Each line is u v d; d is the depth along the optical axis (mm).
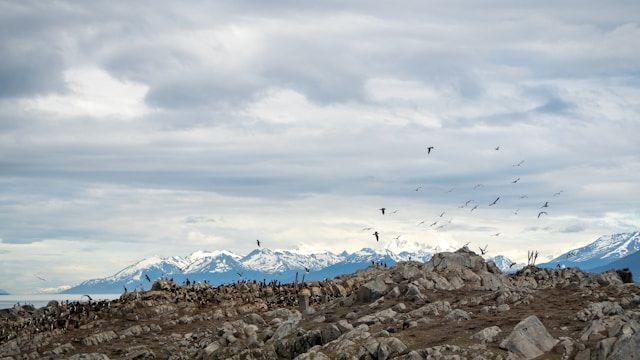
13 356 141000
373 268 175125
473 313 117188
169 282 181000
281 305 159750
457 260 144625
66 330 154375
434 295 131375
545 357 94938
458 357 95500
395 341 104000
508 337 98125
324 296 157875
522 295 123000
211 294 170625
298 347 118750
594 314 106750
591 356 93375
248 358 119188
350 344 107125
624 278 141375
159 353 134375
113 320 157000
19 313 178125
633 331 94812
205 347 130125
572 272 145750
